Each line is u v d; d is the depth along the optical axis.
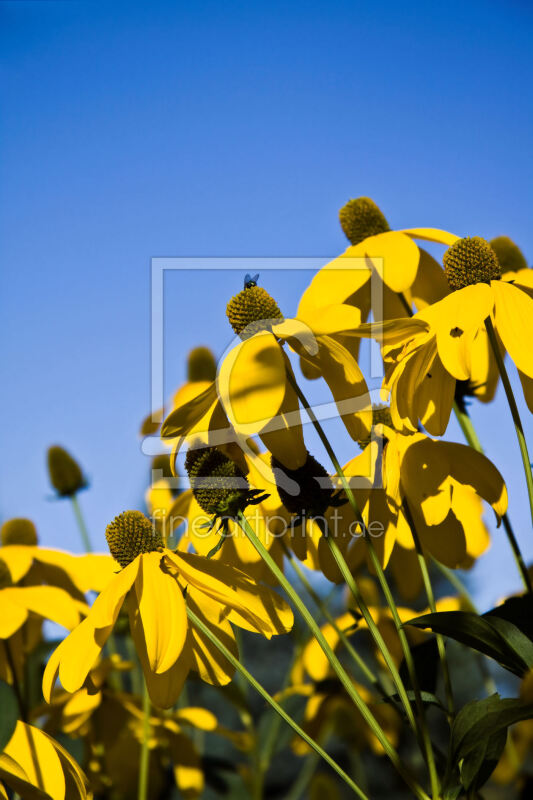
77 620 0.61
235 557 0.55
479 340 0.57
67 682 0.49
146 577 0.51
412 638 0.65
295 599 0.48
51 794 0.51
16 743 0.52
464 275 0.54
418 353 0.51
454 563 0.53
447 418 0.51
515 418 0.50
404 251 0.57
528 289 0.53
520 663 0.47
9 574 0.63
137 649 0.51
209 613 0.52
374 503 0.53
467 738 0.47
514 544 0.51
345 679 0.47
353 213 0.63
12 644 0.62
